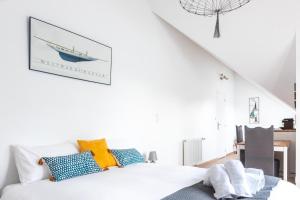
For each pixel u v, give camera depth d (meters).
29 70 2.50
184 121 5.13
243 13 3.68
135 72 3.87
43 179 2.31
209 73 6.33
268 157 3.61
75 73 2.93
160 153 4.37
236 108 8.17
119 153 3.00
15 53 2.39
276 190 1.94
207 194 1.82
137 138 3.86
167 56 4.64
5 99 2.31
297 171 3.61
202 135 5.89
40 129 2.57
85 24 3.09
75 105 2.94
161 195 1.79
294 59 3.96
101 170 2.62
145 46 4.09
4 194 2.07
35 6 2.57
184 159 5.00
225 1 3.61
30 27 2.49
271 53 4.02
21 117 2.42
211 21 3.98
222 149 7.09
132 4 3.86
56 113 2.73
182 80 5.11
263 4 3.47
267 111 7.72
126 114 3.67
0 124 2.27
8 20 2.34
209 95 6.32
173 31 4.82
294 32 3.59
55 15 2.76
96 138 3.18
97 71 3.20
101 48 3.27
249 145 3.74
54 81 2.72
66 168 2.30
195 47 5.62
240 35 3.97
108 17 3.43
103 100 3.30
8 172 2.32
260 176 2.08
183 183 2.12
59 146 2.61
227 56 4.40
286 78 4.40
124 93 3.65
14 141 2.37
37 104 2.56
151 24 4.25
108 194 1.79
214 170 1.96
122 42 3.64
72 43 2.90
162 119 4.45
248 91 8.04
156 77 4.33
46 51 2.63
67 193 1.86
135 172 2.52
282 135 4.70
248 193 1.77
